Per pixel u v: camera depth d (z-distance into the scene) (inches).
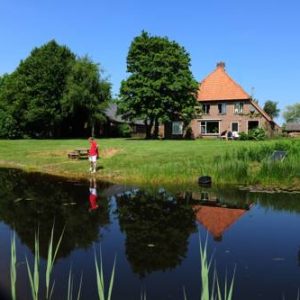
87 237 452.4
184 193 732.7
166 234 465.1
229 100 2493.8
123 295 299.1
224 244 426.3
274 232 470.6
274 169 813.2
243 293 301.3
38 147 1589.6
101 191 760.3
